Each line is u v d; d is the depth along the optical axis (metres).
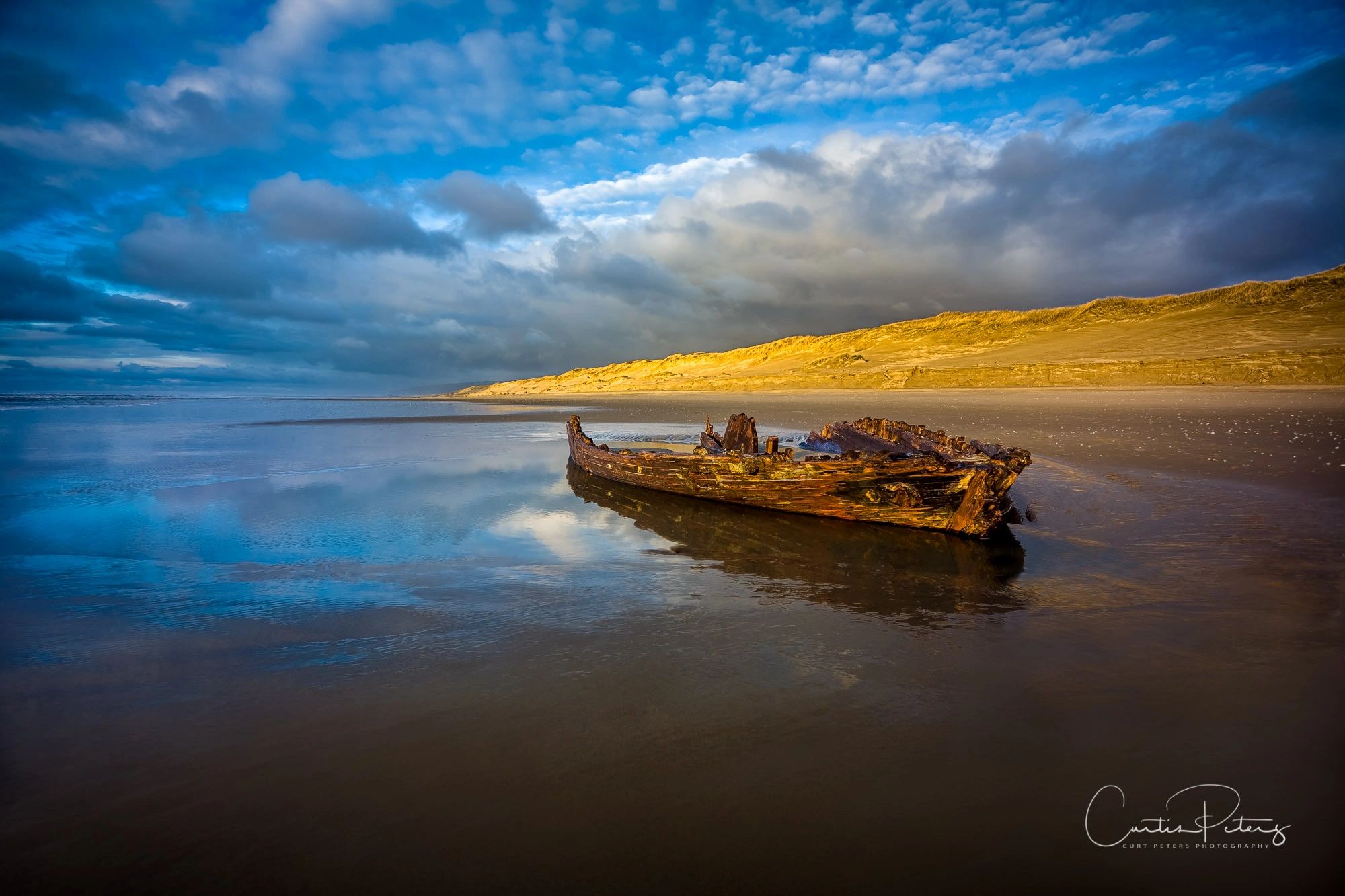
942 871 2.46
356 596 5.84
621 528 8.94
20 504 10.59
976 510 7.79
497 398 113.88
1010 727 3.46
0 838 2.65
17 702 3.82
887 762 3.14
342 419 36.81
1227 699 3.70
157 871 2.47
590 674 4.15
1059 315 78.94
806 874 2.44
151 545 7.90
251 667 4.30
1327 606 5.18
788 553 7.43
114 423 32.31
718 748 3.27
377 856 2.53
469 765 3.14
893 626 4.98
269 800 2.88
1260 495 9.30
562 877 2.43
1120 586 5.82
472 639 4.78
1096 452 14.22
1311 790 2.89
